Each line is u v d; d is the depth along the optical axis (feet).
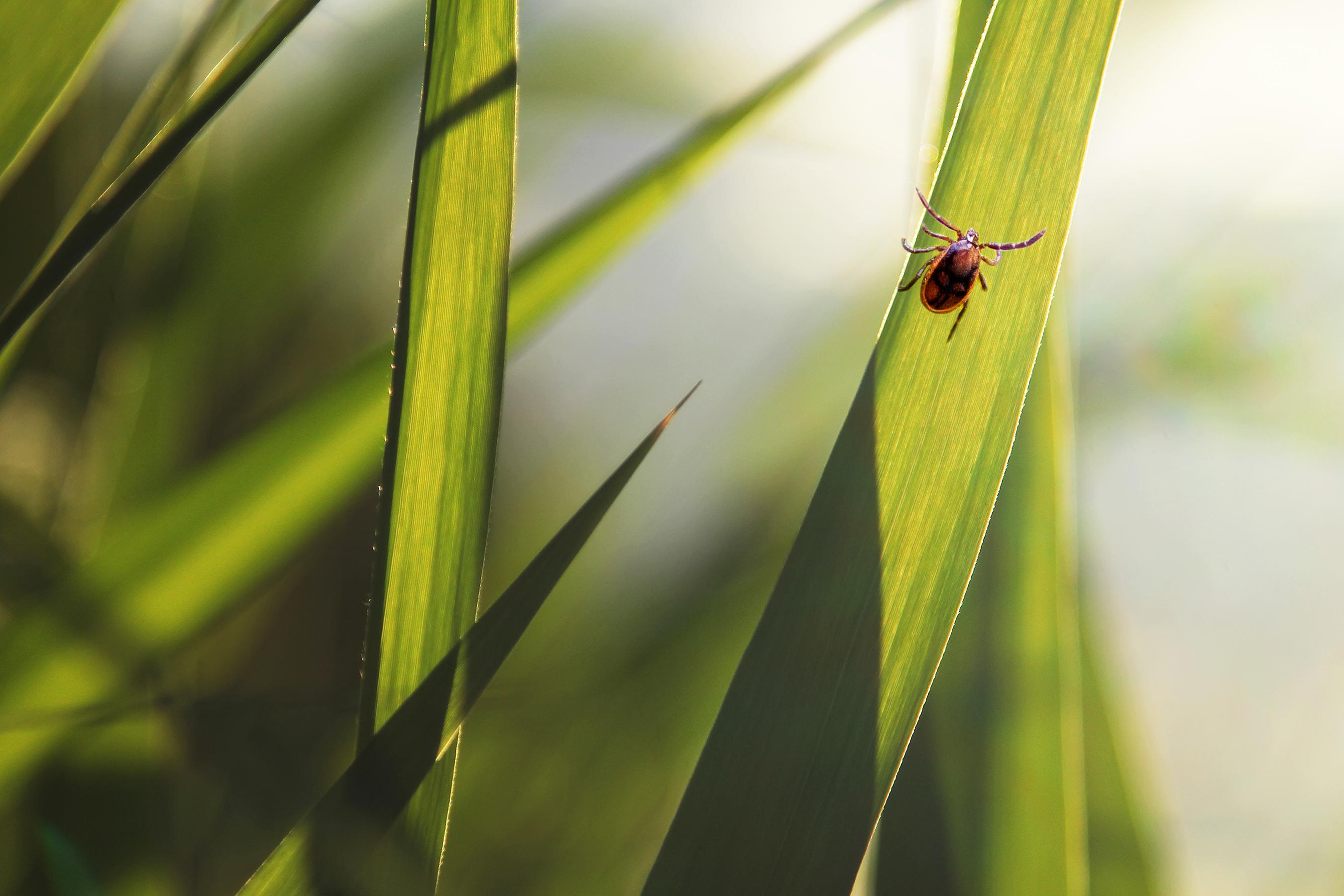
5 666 0.63
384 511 0.59
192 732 0.68
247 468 0.64
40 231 0.70
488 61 0.59
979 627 0.62
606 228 0.65
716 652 0.76
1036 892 0.62
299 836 0.58
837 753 0.59
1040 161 0.60
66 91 0.61
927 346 0.60
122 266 0.71
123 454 0.70
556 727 0.73
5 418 0.70
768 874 0.58
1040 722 0.62
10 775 0.64
